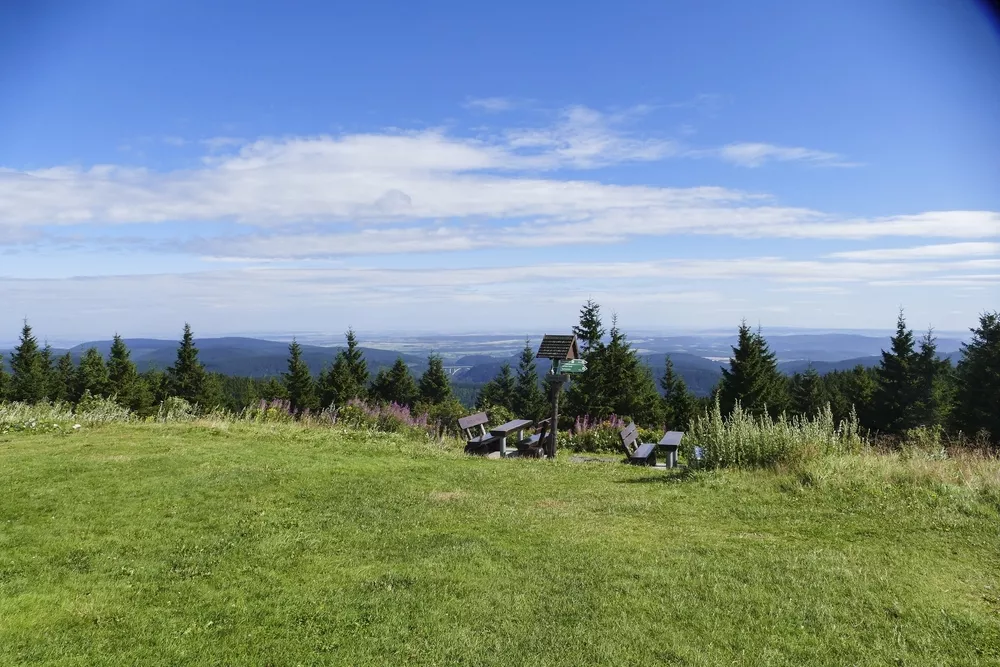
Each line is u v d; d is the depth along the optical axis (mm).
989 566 5949
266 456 11781
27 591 5422
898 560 6113
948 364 48250
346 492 9305
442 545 6754
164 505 8133
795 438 10688
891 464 9633
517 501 8945
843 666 4230
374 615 5074
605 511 8289
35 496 8172
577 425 19047
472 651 4492
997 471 9141
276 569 6109
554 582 5676
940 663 4219
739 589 5461
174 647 4562
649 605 5168
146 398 51938
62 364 61875
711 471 10539
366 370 55906
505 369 63531
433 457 13492
